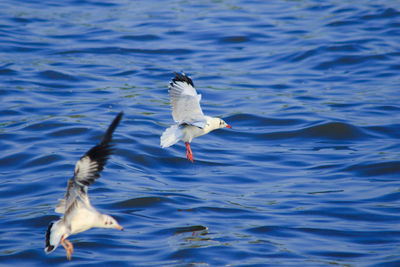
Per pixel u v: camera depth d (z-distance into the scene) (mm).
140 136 16609
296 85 21656
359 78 22172
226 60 24141
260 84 21750
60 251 10492
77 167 7438
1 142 15977
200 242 10750
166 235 11094
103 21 28781
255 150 16484
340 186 13758
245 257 10164
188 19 29234
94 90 20594
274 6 31719
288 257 10211
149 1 32875
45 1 32031
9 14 29094
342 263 10008
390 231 11312
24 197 12891
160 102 19703
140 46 25547
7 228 11391
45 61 23234
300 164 15391
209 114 18938
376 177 14273
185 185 13891
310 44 25406
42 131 16750
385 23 27859
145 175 14438
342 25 27906
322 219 11945
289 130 17766
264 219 11875
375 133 17406
